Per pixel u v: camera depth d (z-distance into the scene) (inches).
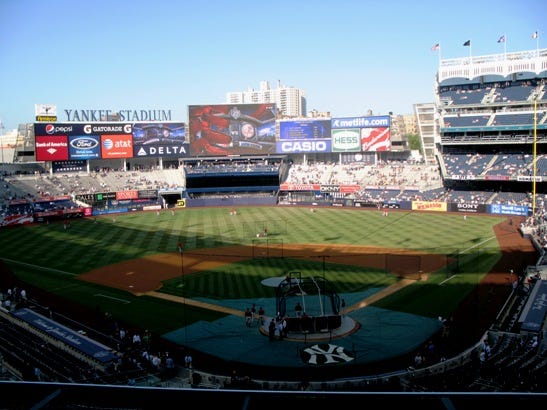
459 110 4662.9
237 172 4936.0
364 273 2224.4
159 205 4736.7
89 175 4975.4
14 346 1459.2
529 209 3663.9
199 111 5113.2
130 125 5024.6
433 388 1112.2
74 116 5024.6
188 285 2134.6
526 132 4217.5
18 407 219.9
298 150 5191.9
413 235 3093.0
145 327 1662.2
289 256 2605.8
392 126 5664.4
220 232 3383.4
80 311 1841.8
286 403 219.1
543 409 209.9
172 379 1273.4
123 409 222.7
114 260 2632.9
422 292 1936.5
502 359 1252.5
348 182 4891.7
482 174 4124.0
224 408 219.3
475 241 2871.6
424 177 4704.7
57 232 3526.1
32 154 5064.0
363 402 217.0
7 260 2687.0
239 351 1450.5
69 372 1258.6
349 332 1561.3
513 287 1899.6
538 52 4379.9
